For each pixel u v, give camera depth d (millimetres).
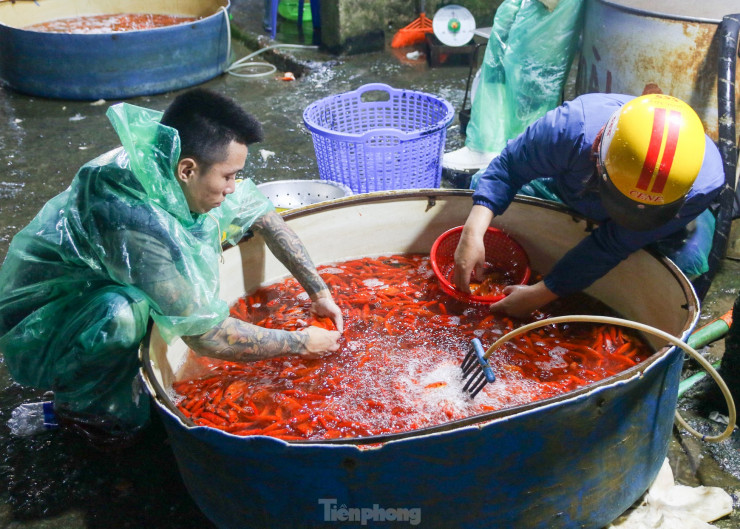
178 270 1977
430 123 3734
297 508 1753
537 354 2391
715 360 2588
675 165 1902
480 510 1760
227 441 1648
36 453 2367
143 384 1895
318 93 5477
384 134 3211
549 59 3648
